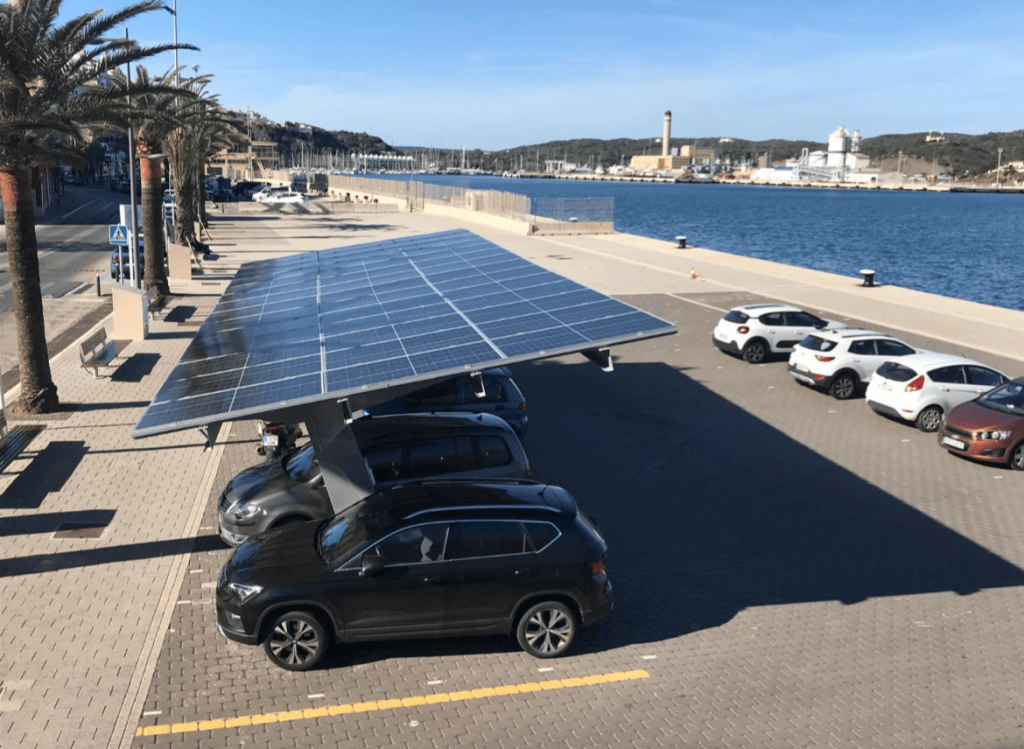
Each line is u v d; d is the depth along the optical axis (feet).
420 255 56.18
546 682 26.45
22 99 49.98
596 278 117.19
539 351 28.35
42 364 53.11
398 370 29.07
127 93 57.11
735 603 31.76
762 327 71.10
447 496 29.35
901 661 27.86
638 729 24.06
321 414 31.17
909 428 55.06
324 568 27.17
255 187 376.27
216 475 43.57
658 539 37.29
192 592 31.60
